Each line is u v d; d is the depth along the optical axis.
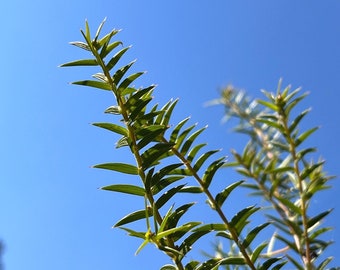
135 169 0.41
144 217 0.39
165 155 0.44
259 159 0.50
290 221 0.40
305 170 0.43
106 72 0.42
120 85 0.42
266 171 0.44
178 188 0.40
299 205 0.44
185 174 0.43
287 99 0.46
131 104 0.42
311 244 0.40
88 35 0.42
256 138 0.53
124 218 0.39
